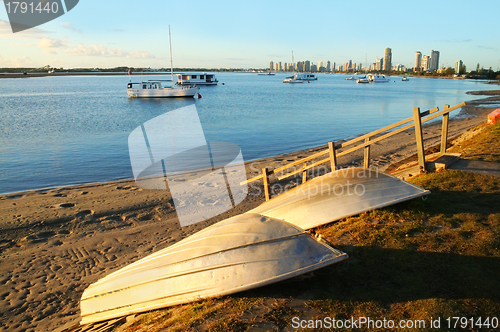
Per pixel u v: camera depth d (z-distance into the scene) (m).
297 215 5.33
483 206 5.23
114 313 4.25
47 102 49.56
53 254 7.15
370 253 4.18
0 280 6.24
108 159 16.22
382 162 13.30
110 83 120.50
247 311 3.31
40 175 13.60
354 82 152.88
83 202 9.99
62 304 5.61
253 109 40.12
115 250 7.32
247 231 3.89
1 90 77.69
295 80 133.75
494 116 14.04
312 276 3.77
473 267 3.71
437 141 17.36
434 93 70.00
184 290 3.78
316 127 26.33
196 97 59.59
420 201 5.49
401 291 3.42
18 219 8.71
